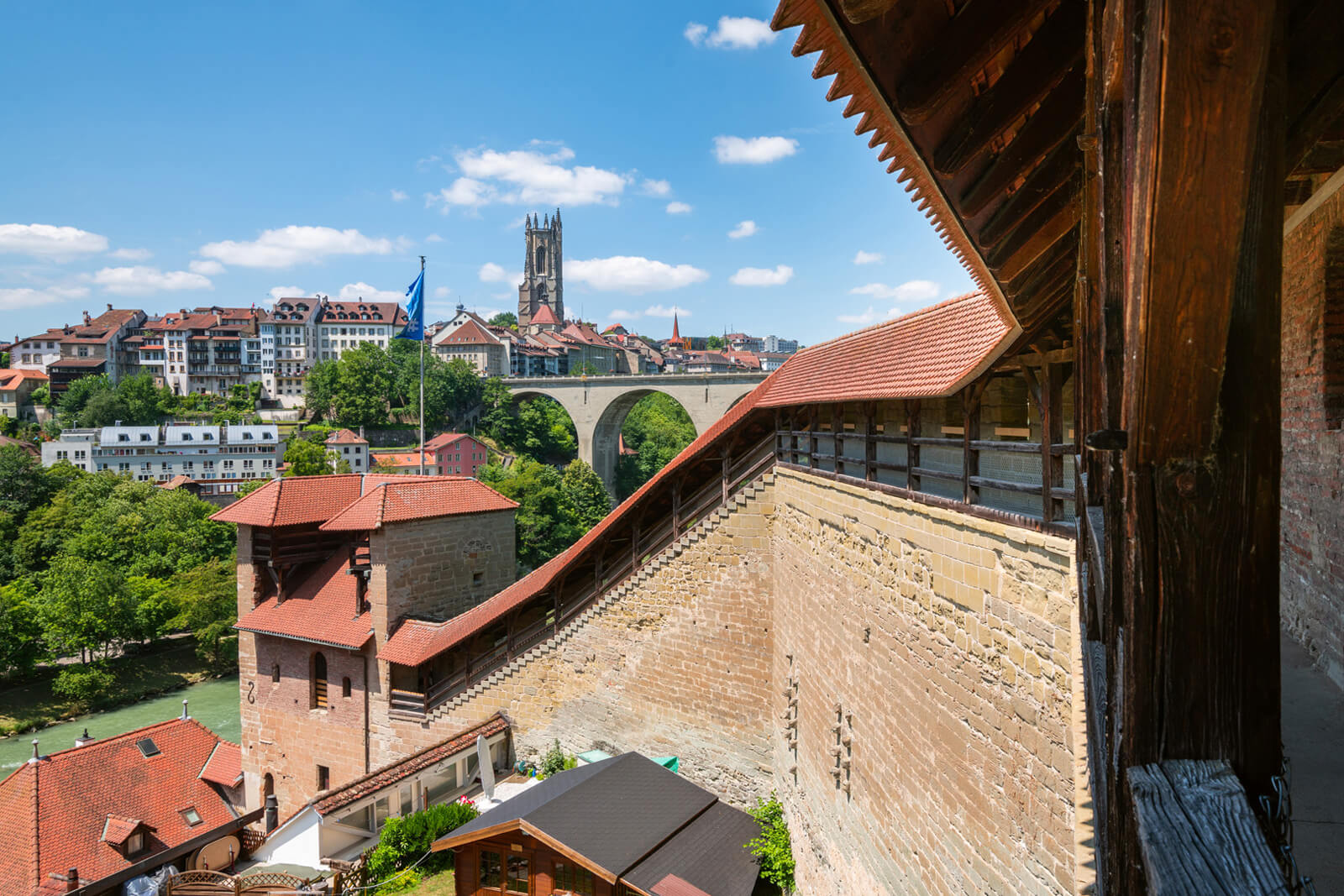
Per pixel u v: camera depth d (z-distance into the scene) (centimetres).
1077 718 870
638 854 2261
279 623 3616
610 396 12669
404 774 2988
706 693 2681
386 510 3403
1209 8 230
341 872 2686
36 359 17488
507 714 3203
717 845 2347
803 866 2139
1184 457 292
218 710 6169
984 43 409
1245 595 300
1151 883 270
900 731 1475
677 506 2839
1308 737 943
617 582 2962
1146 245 266
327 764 3534
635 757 2691
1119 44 321
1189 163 249
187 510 9288
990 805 1122
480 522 3744
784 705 2350
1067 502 956
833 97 483
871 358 1791
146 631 6981
